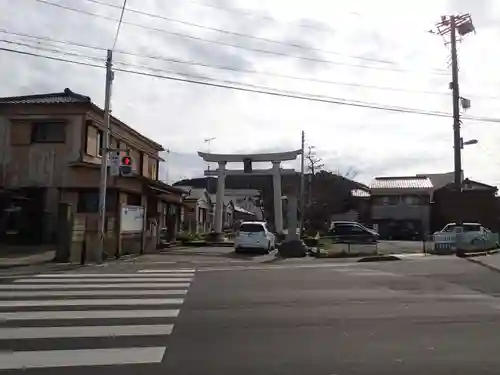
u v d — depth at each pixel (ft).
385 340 21.72
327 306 29.99
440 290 37.68
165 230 102.17
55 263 55.62
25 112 82.23
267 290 36.42
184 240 104.58
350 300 32.32
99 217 58.34
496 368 17.74
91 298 31.68
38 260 57.36
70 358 18.48
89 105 80.89
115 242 64.85
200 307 29.04
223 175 124.06
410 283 41.57
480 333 23.29
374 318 26.53
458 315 27.63
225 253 79.82
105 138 59.41
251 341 21.30
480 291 37.35
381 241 134.10
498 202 142.92
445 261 64.39
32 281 39.93
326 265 59.47
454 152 99.09
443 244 84.48
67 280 40.81
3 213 79.05
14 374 16.65
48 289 35.42
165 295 33.32
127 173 59.57
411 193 164.25
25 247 72.38
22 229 79.30
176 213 112.68
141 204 81.20
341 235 109.50
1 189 79.92
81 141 81.30
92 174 79.46
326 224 175.32
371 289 37.70
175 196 108.47
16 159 82.23
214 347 20.26
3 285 37.55
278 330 23.43
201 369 17.30
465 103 98.37
